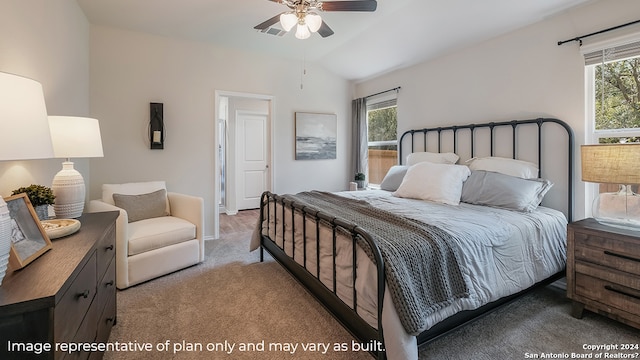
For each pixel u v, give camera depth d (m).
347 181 5.00
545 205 2.60
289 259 2.43
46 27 2.09
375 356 1.38
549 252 2.08
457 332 1.79
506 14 2.62
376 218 1.97
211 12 3.01
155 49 3.51
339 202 2.58
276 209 2.67
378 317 1.33
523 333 1.78
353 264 1.54
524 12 2.55
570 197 2.42
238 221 4.96
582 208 2.39
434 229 1.68
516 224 1.98
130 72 3.39
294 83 4.46
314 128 4.65
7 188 1.56
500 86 2.92
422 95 3.78
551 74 2.54
